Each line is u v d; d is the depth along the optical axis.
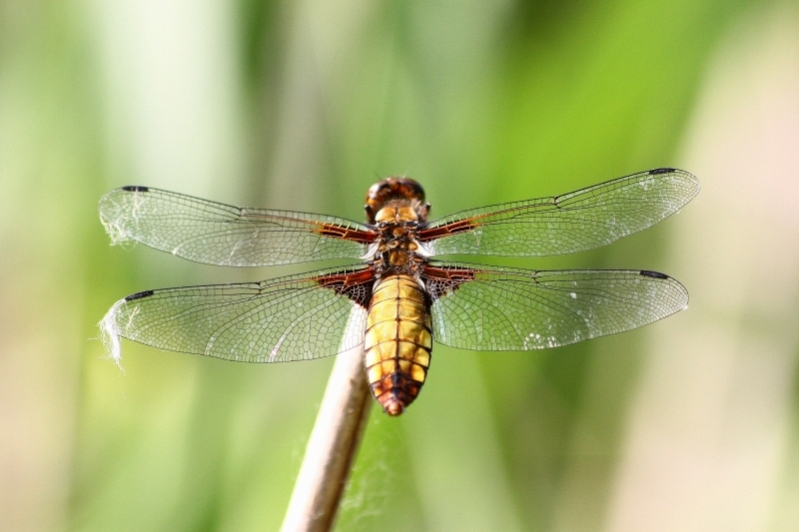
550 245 0.82
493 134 0.84
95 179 0.84
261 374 0.84
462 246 0.82
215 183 0.83
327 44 0.84
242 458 0.84
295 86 0.83
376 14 0.84
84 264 0.84
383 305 0.81
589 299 0.81
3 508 0.84
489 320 0.81
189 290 0.81
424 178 0.84
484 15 0.84
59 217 0.84
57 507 0.84
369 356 0.80
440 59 0.84
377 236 0.82
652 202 0.82
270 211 0.82
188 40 0.82
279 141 0.83
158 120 0.83
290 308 0.81
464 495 0.84
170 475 0.84
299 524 0.79
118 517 0.84
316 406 0.84
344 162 0.84
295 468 0.84
